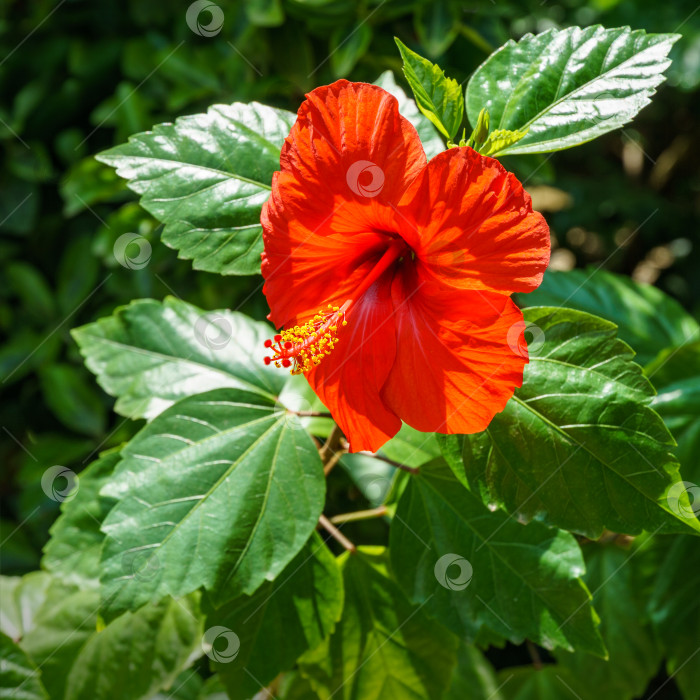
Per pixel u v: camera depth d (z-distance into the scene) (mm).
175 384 523
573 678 554
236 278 639
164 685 509
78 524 519
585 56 452
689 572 539
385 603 500
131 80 693
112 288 674
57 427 770
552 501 444
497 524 478
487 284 422
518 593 470
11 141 756
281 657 478
